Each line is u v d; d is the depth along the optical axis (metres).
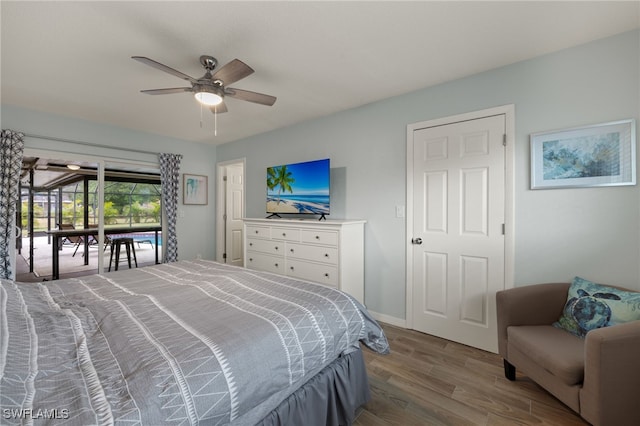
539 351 1.59
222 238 5.07
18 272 3.55
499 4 1.59
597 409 1.30
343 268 2.79
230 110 3.29
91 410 0.71
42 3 1.56
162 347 1.00
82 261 3.98
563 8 1.62
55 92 2.79
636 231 1.82
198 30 1.82
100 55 2.11
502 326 1.94
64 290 1.69
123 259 4.41
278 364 1.11
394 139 2.89
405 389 1.86
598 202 1.93
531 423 1.56
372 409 1.68
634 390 1.29
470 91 2.44
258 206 4.36
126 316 1.28
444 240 2.58
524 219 2.20
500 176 2.29
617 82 1.87
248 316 1.29
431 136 2.64
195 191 4.81
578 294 1.79
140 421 0.72
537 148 2.13
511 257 2.24
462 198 2.48
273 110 3.28
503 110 2.28
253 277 1.98
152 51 2.05
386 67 2.30
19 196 3.56
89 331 1.15
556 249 2.08
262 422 1.12
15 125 3.19
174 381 0.85
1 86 2.65
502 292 1.95
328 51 2.07
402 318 2.85
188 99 2.96
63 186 3.86
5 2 1.55
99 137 3.79
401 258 2.85
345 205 3.27
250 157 4.48
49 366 0.88
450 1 1.57
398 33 1.86
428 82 2.57
